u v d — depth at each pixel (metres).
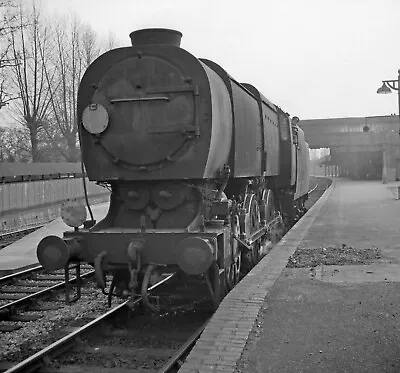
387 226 15.12
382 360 4.86
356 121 60.19
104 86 7.50
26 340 6.94
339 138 59.78
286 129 15.27
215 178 8.05
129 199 7.64
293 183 16.14
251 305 6.55
